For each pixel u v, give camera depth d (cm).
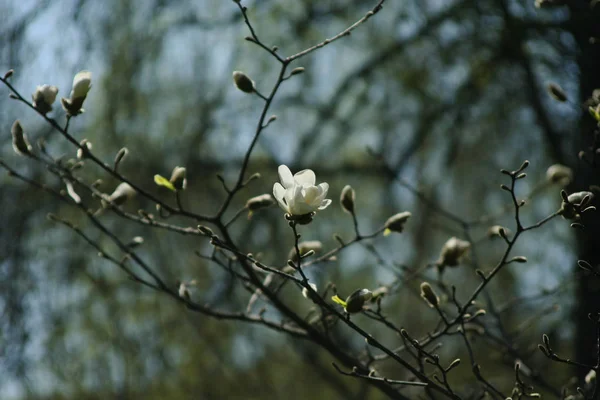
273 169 845
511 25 679
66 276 753
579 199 312
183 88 844
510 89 786
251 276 365
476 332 428
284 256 816
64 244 770
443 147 876
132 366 784
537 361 611
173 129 837
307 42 873
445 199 877
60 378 736
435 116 836
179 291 394
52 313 736
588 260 573
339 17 867
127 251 391
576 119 590
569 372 604
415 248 875
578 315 579
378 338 845
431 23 798
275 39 869
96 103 806
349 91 871
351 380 878
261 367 855
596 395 305
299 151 854
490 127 846
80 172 763
